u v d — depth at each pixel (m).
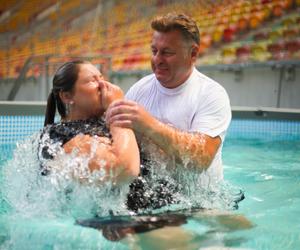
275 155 3.91
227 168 3.31
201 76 2.22
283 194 2.46
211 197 2.14
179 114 2.14
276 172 3.14
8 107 4.58
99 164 1.72
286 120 5.06
